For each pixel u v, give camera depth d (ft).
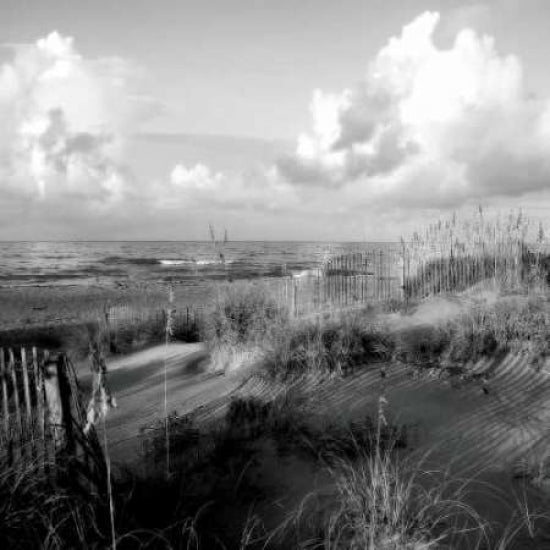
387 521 10.21
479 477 12.57
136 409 22.75
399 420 16.38
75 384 11.57
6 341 43.01
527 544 9.65
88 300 77.36
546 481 11.92
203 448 15.20
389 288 43.45
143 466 14.33
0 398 14.34
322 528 10.56
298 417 16.76
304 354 22.80
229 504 11.86
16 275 132.46
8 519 9.13
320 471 13.21
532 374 19.27
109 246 437.99
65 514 9.54
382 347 22.99
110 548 8.93
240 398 19.42
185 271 143.64
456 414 16.67
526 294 31.96
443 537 9.82
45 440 11.33
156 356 35.58
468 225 42.29
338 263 48.73
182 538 10.09
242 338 29.09
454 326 24.67
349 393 19.03
